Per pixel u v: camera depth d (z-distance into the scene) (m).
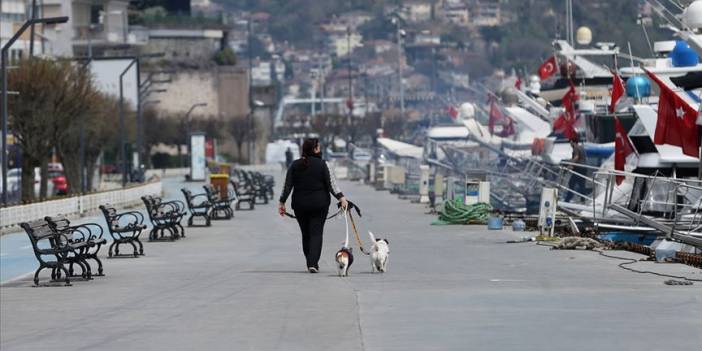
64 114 64.88
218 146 152.50
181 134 140.62
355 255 29.56
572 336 16.05
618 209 31.48
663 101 31.61
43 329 18.05
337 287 22.22
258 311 19.12
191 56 156.38
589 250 30.39
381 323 17.50
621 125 38.03
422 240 34.88
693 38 33.25
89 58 69.38
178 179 113.44
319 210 24.73
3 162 48.03
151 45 155.50
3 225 43.66
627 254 29.02
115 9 145.25
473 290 21.47
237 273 25.64
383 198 66.62
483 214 42.53
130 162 102.06
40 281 25.12
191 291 22.31
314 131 173.25
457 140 83.38
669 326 16.81
